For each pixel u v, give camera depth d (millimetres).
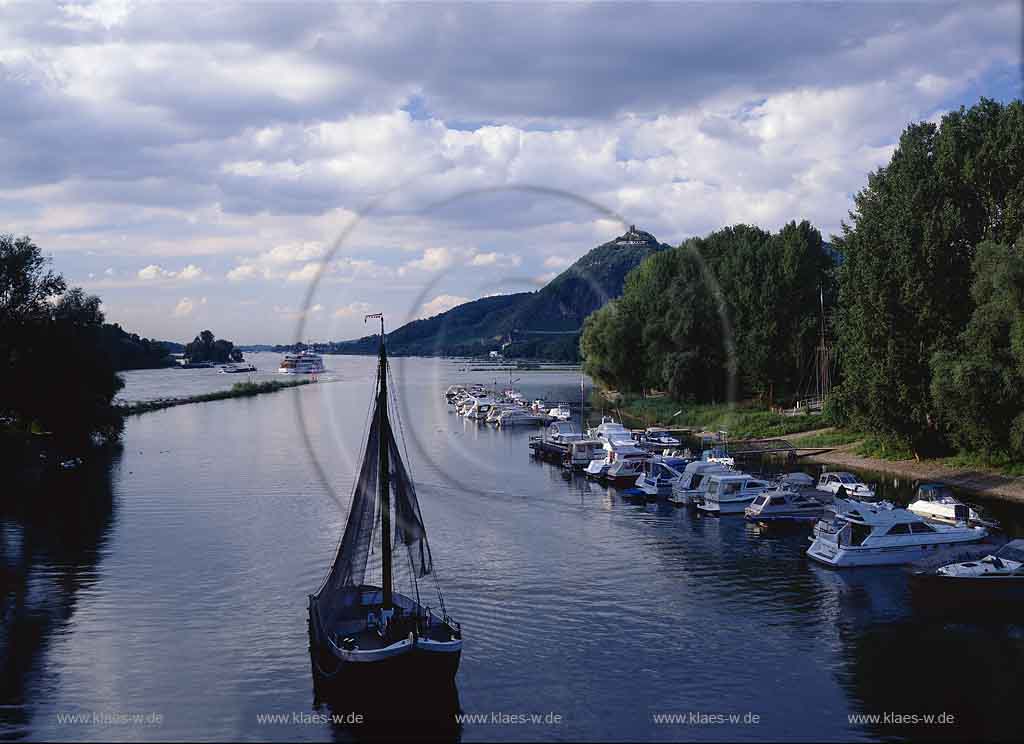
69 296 89000
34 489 69875
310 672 31234
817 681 29703
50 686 29953
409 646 27750
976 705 27547
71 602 39375
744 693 28828
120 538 52188
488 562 46031
